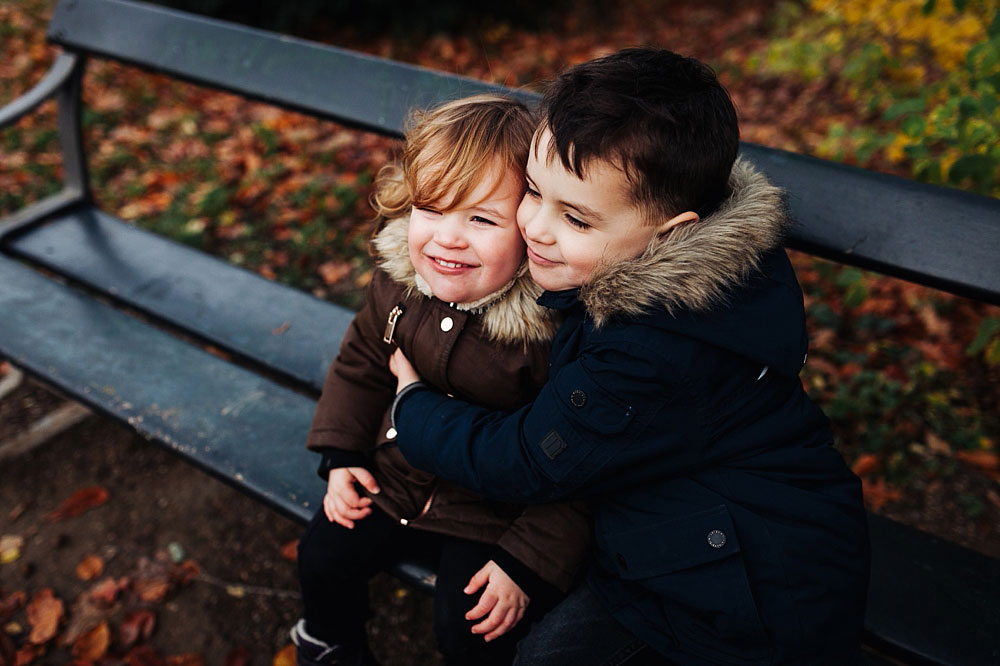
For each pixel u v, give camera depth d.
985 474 2.20
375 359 1.45
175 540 2.12
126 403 1.79
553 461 1.16
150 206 3.45
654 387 1.10
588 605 1.26
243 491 1.62
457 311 1.31
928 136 2.04
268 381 1.88
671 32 6.00
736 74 4.97
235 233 3.28
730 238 1.08
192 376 1.88
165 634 1.91
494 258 1.20
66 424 2.43
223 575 2.04
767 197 1.14
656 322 1.10
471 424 1.25
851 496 1.21
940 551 1.46
